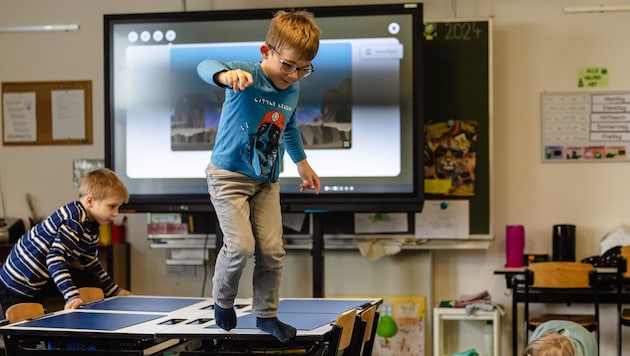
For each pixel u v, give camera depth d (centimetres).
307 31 243
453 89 500
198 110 490
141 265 539
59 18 549
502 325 507
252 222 261
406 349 508
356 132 478
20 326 281
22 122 552
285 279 521
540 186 507
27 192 551
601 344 498
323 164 479
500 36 512
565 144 505
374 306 318
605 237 490
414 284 511
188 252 523
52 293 419
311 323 275
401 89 475
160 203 490
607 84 504
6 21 554
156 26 493
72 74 547
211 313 314
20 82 552
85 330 270
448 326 512
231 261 248
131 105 495
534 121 508
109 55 497
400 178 474
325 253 518
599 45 505
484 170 498
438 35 501
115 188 364
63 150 548
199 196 488
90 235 365
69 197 547
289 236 508
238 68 245
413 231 503
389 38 476
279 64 245
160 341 296
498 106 511
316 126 480
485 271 510
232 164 252
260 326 260
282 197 478
